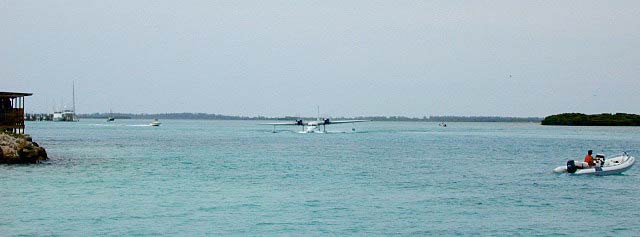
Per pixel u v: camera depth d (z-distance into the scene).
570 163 56.38
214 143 116.75
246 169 61.34
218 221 33.91
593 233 31.66
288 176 54.97
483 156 83.19
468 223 33.78
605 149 104.50
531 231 31.98
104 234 30.75
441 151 95.00
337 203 39.69
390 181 51.50
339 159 76.06
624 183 50.00
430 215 35.88
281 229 32.19
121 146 100.38
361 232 31.66
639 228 32.81
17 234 30.53
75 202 39.06
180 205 38.44
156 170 59.00
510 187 47.69
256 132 197.88
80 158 72.12
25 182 47.59
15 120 68.06
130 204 38.62
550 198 42.06
